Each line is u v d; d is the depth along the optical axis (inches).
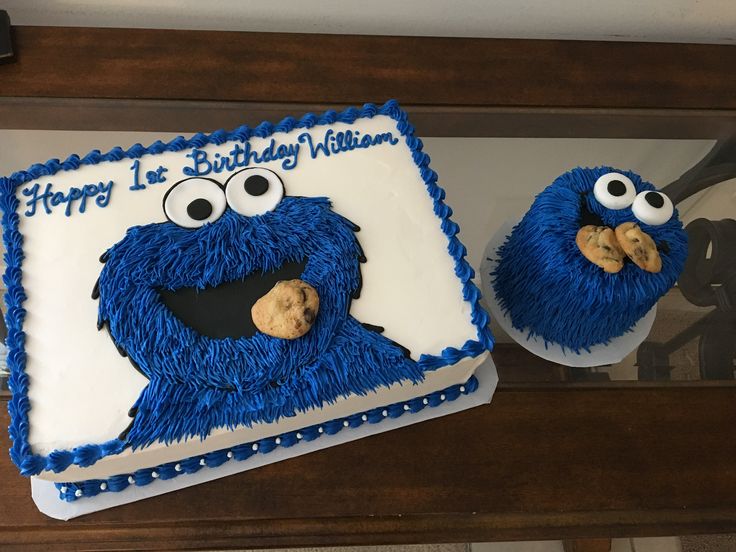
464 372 37.1
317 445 36.9
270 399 32.8
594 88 47.5
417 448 37.3
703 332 42.4
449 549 68.3
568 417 38.7
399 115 41.2
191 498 35.4
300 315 32.9
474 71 47.3
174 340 33.2
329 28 51.1
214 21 49.6
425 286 35.9
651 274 34.9
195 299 34.3
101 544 34.7
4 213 36.6
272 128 40.2
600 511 36.8
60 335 33.7
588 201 37.0
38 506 34.6
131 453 32.3
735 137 48.6
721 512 37.2
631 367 40.6
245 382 32.7
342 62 46.6
